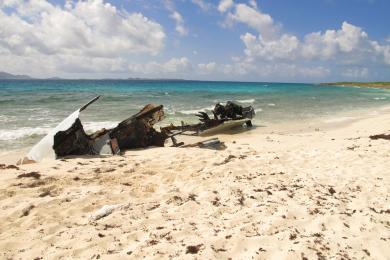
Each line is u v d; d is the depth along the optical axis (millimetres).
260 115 25203
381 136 13914
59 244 5141
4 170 9289
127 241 5195
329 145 12859
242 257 4625
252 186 7688
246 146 13500
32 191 7496
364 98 48062
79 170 9492
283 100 41312
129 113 25062
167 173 9133
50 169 9531
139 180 8602
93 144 13195
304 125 20406
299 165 9844
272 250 4777
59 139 11930
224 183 7973
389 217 6055
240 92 64500
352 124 20438
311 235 5277
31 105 29750
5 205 6621
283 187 7680
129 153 12852
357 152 10984
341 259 4598
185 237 5230
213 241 5008
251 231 5391
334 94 59188
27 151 13484
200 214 6223
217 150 12680
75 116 12805
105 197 7203
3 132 16562
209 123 18219
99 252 4855
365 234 5375
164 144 15781
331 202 6711
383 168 9125
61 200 6914
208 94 54000
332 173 8891
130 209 6480
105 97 41719
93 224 5836
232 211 6309
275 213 6125
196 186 7883
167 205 6699
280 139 15172
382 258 4727
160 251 4734
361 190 7516
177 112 26203
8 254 4887
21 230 5680
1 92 49656
